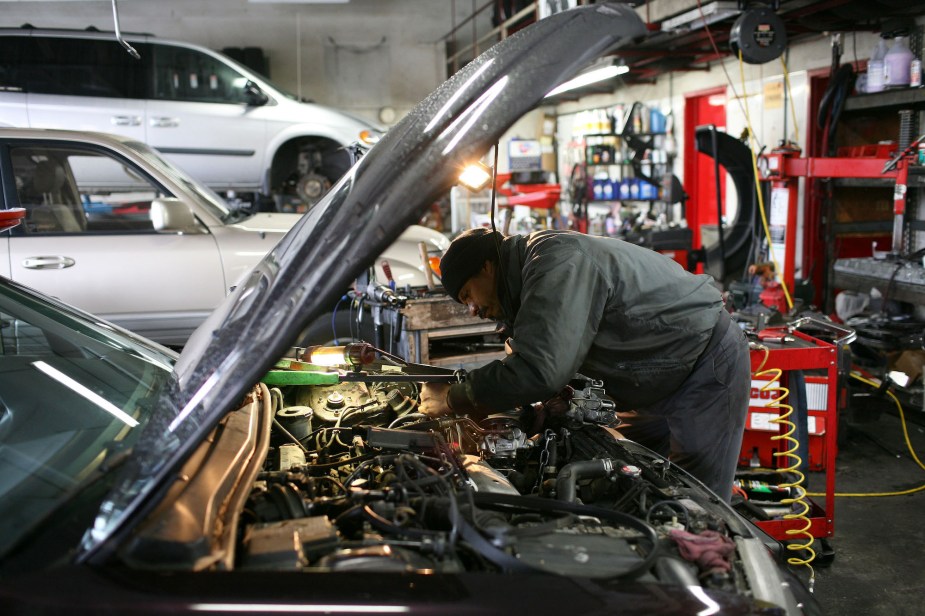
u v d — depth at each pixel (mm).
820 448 3529
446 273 2316
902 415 4863
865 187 6988
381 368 2521
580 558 1446
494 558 1381
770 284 5941
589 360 2381
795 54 7758
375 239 1428
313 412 2441
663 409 2602
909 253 5617
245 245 4875
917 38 5984
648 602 1284
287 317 1447
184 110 7910
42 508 1490
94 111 7684
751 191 6781
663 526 1690
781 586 1486
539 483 2074
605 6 1554
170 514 1392
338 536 1506
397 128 1724
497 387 2002
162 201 4605
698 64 9469
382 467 1909
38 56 7609
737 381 2496
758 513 3225
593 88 11656
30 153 4684
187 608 1205
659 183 10695
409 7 14180
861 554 3369
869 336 5355
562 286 2076
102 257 4625
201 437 1423
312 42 14117
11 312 2180
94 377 2031
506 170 13891
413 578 1295
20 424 1810
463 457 1985
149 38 7887
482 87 1468
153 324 4723
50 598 1219
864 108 6332
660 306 2311
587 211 11484
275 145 8234
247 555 1369
